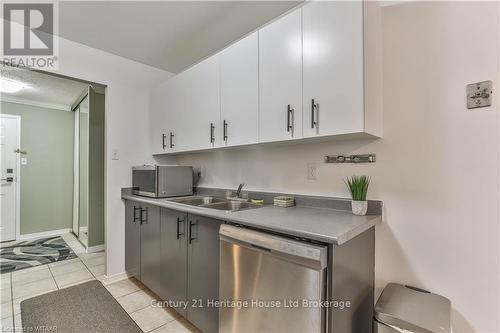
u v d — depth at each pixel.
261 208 1.71
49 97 3.75
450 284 1.23
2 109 3.66
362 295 1.29
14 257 3.10
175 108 2.36
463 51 1.21
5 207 3.68
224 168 2.39
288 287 1.09
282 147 1.94
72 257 3.11
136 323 1.76
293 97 1.44
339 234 1.01
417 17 1.34
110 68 2.44
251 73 1.68
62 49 2.14
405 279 1.36
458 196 1.22
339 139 1.52
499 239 1.11
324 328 1.01
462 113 1.21
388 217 1.42
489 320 1.14
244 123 1.72
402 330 1.01
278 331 1.12
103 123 3.44
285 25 1.48
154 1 1.70
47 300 2.05
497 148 1.12
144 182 2.41
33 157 3.93
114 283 2.40
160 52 2.43
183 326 1.74
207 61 2.02
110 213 2.43
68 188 4.28
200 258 1.60
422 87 1.32
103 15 1.85
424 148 1.31
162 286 1.96
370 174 1.49
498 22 1.12
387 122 1.43
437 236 1.27
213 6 1.76
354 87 1.20
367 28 1.24
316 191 1.74
